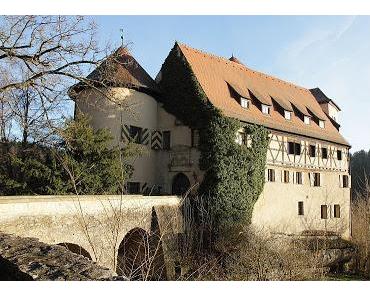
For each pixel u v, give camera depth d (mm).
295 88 35656
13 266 6109
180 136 24703
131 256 12562
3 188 18031
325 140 32188
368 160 59906
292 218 28328
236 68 29594
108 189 18203
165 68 25922
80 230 14586
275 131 27297
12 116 17766
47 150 18344
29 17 14867
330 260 26344
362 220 29891
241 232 20500
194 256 19172
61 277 5344
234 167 23062
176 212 10805
